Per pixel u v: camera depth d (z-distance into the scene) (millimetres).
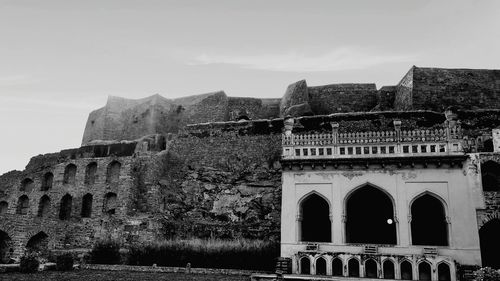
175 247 22141
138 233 24828
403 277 17156
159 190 28312
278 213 25812
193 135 31109
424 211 21188
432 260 17016
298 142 20672
